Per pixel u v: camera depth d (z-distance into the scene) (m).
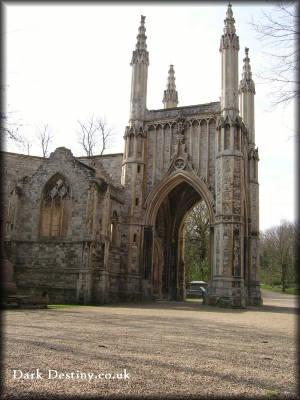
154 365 8.17
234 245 32.53
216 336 13.11
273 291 82.12
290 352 10.55
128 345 10.36
